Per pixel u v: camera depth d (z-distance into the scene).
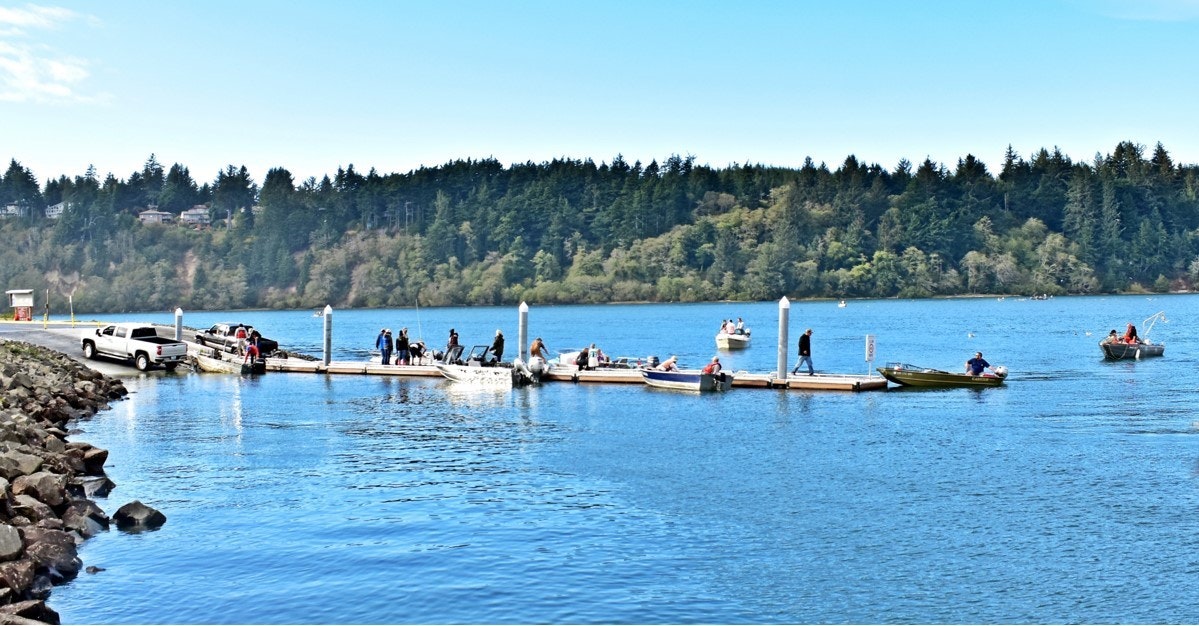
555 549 22.70
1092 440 36.22
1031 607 19.41
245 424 40.97
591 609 19.19
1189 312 168.12
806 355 53.56
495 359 57.47
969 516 25.50
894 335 114.31
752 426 39.72
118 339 64.50
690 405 46.03
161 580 20.47
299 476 30.31
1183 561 21.84
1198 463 31.78
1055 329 124.12
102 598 19.45
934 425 39.84
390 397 50.12
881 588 20.36
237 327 75.38
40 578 19.89
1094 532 24.03
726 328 95.38
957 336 111.19
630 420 41.53
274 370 62.84
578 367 56.91
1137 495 27.56
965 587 20.42
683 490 28.34
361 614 18.84
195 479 29.84
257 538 23.38
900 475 30.28
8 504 22.22
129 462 32.53
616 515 25.58
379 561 21.73
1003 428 39.03
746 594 19.98
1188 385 54.72
